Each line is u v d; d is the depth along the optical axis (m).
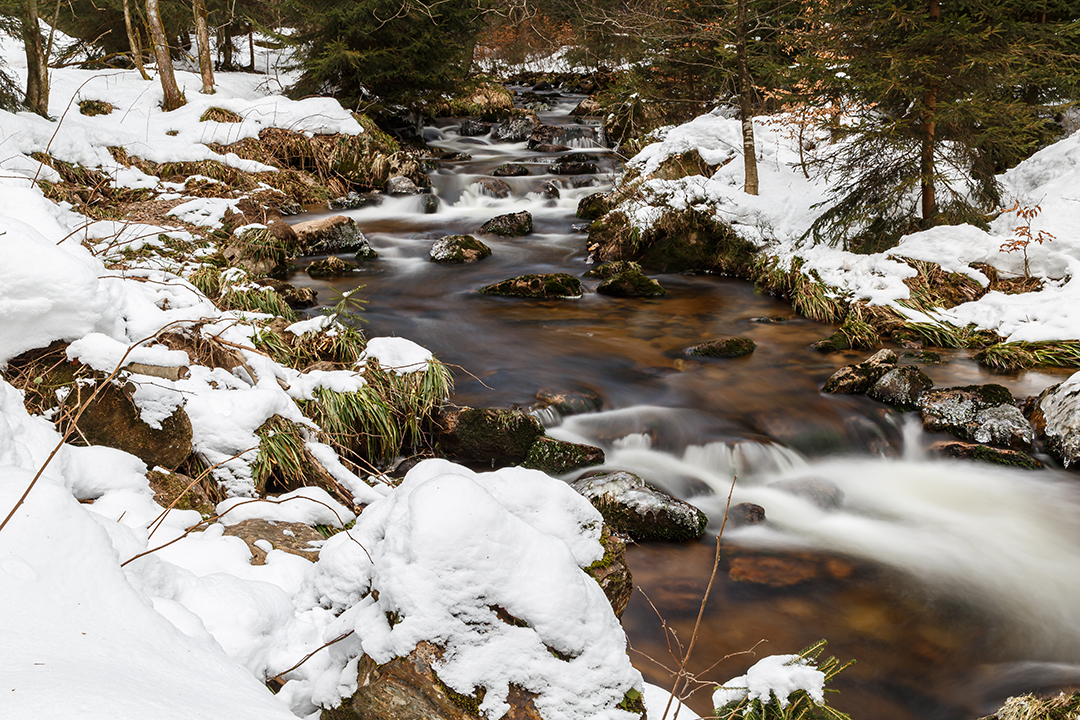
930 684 3.53
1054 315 7.98
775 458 5.83
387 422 5.37
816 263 9.69
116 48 18.98
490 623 1.74
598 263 11.62
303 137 14.27
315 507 3.57
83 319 3.56
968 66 8.12
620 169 15.73
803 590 4.25
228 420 4.11
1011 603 4.14
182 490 3.41
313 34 16.95
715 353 7.90
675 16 12.74
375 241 12.01
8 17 11.13
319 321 6.33
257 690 1.56
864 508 5.28
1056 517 5.05
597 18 13.78
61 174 9.59
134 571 1.97
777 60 12.90
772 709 2.12
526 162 16.83
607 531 2.60
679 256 11.52
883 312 8.71
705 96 15.62
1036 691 3.43
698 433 6.11
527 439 5.63
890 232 9.76
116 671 1.25
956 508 5.25
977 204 10.02
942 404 6.30
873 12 8.93
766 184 11.95
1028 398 6.46
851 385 6.91
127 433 3.59
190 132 13.55
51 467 2.74
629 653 3.68
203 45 16.06
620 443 6.07
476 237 12.60
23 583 1.38
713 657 3.69
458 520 1.75
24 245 3.45
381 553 1.84
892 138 8.84
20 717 0.96
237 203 10.30
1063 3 9.89
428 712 1.68
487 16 18.34
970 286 8.91
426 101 18.84
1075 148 9.91
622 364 7.61
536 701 1.71
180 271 6.98
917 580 4.35
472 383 6.86
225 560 2.69
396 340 5.95
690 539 4.73
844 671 3.61
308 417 5.08
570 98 23.98
